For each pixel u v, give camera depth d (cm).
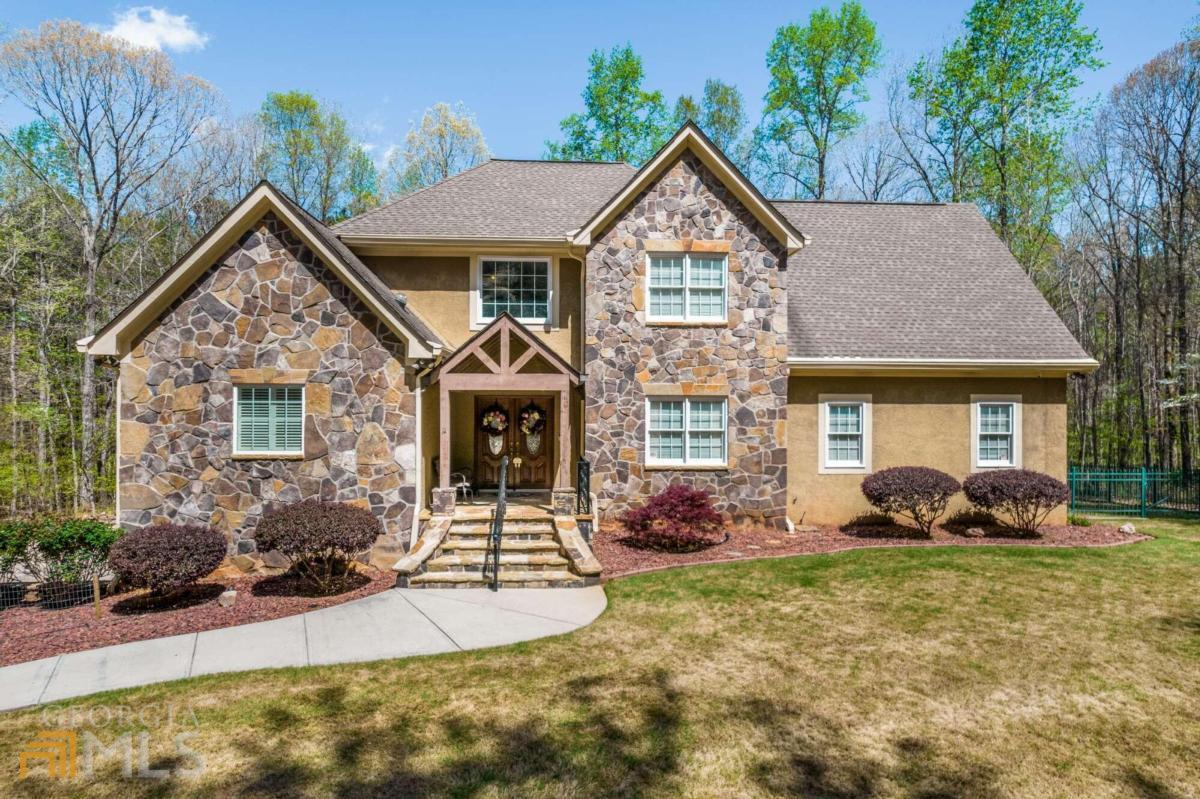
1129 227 2942
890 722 594
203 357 1162
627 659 746
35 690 675
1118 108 2728
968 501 1520
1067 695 648
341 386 1178
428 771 516
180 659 757
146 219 2722
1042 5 2709
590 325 1423
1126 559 1198
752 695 649
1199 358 2248
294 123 3594
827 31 3288
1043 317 1634
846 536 1416
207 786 496
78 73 2266
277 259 1175
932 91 3091
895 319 1605
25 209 2241
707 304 1449
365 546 1038
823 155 3503
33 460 2377
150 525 1132
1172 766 525
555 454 1638
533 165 1878
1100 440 3183
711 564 1171
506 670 717
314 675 707
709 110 3762
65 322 2452
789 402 1518
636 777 506
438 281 1541
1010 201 2930
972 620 869
